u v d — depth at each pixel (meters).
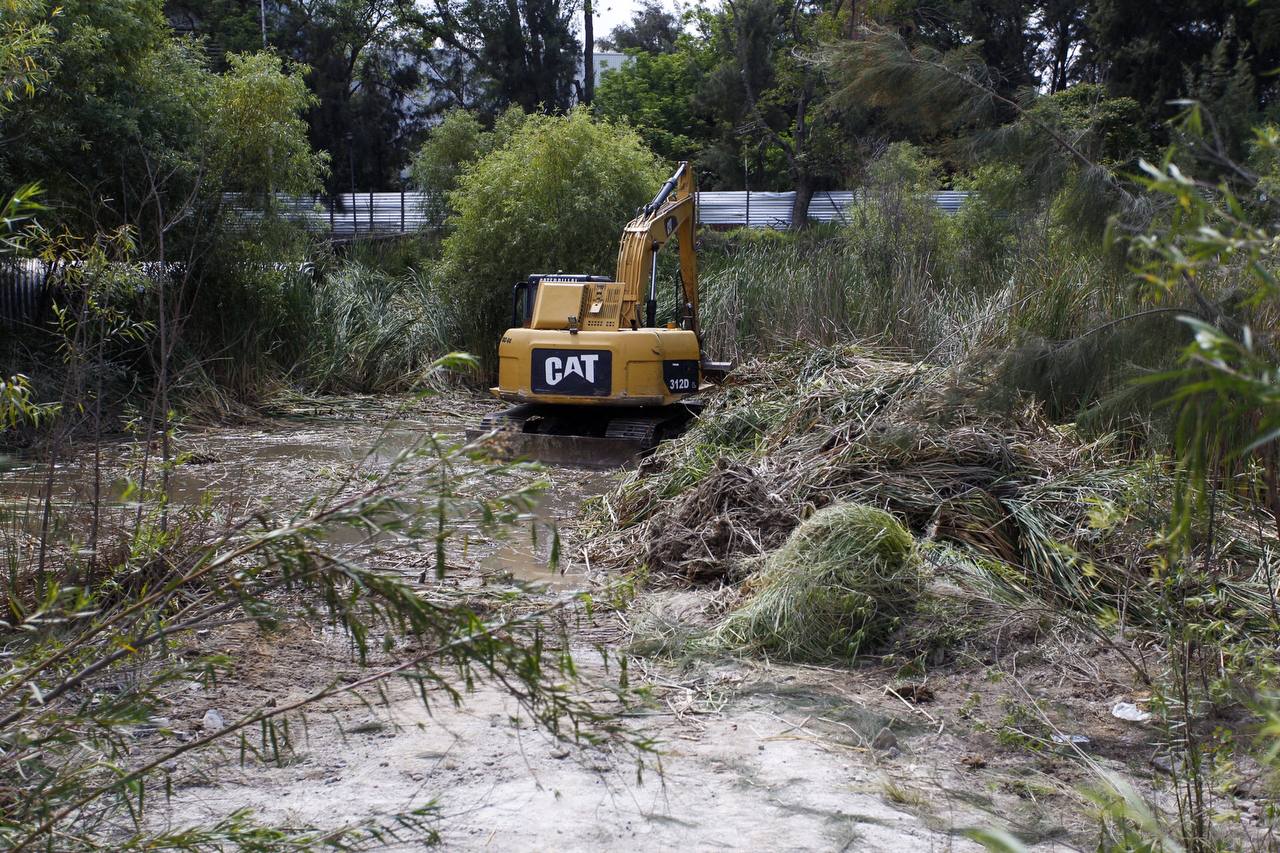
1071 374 3.69
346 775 3.66
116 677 3.82
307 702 2.03
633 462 10.16
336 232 30.08
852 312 13.09
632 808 3.45
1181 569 4.07
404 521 1.85
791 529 6.36
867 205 16.66
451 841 3.21
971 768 3.84
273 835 2.16
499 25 41.31
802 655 5.01
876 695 4.56
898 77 4.41
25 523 5.43
